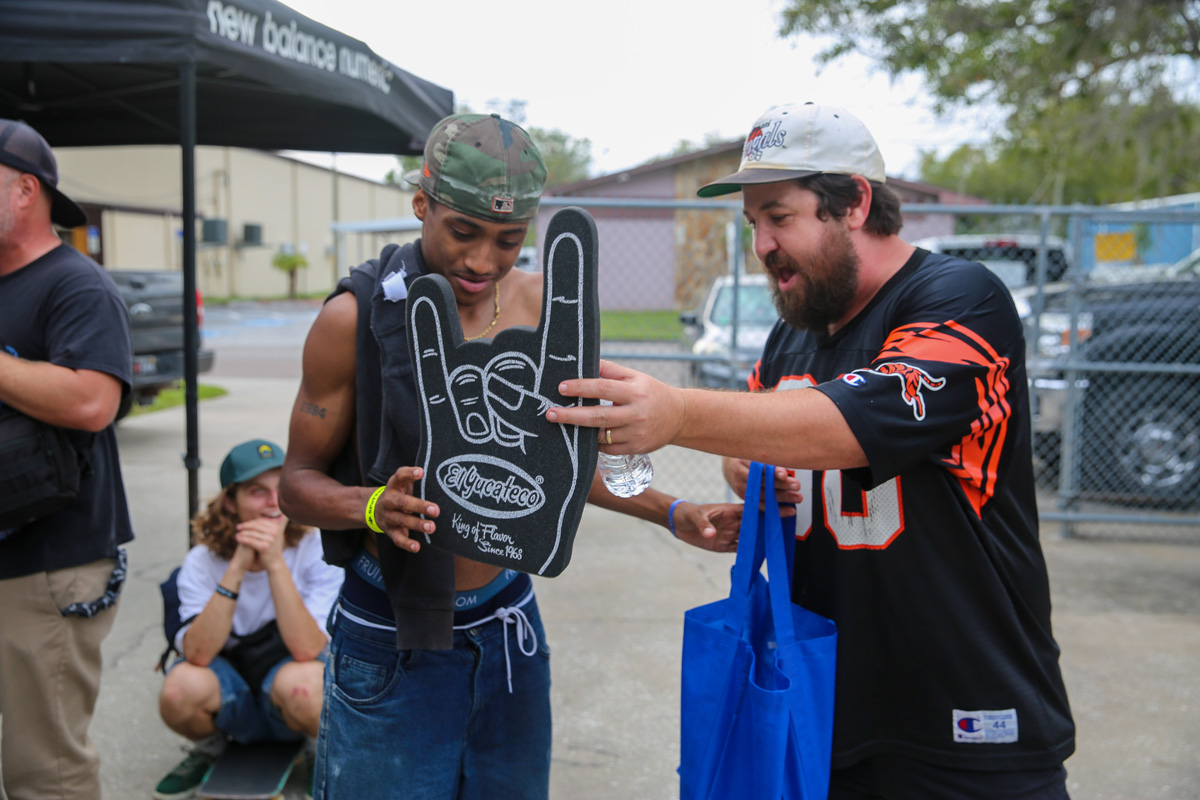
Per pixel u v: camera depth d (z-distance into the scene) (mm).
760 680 1748
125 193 25781
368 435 1602
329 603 2924
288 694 2750
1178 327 5863
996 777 1624
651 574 4891
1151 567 5141
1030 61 11352
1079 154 12891
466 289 1574
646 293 9750
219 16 3145
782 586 1610
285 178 38625
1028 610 1664
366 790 1702
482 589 1768
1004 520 1639
